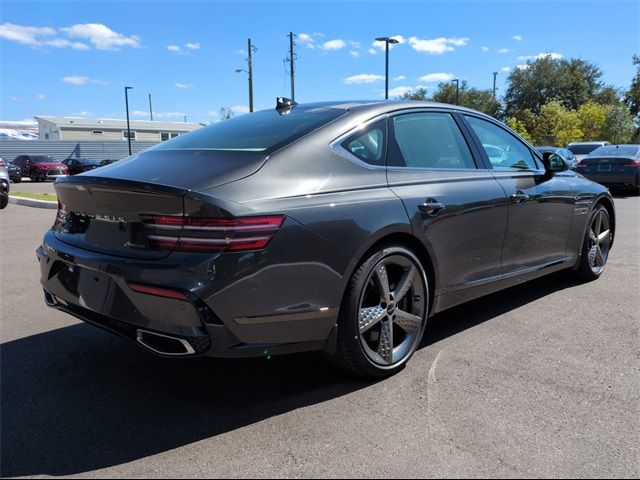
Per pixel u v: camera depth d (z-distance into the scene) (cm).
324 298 282
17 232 872
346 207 291
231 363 347
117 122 6869
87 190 285
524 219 418
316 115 337
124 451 248
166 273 250
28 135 7375
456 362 344
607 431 263
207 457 244
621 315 433
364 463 238
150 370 337
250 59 3422
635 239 762
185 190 253
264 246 259
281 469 234
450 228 350
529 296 488
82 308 294
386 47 2669
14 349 370
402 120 357
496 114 7125
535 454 244
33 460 241
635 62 5572
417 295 338
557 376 323
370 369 311
